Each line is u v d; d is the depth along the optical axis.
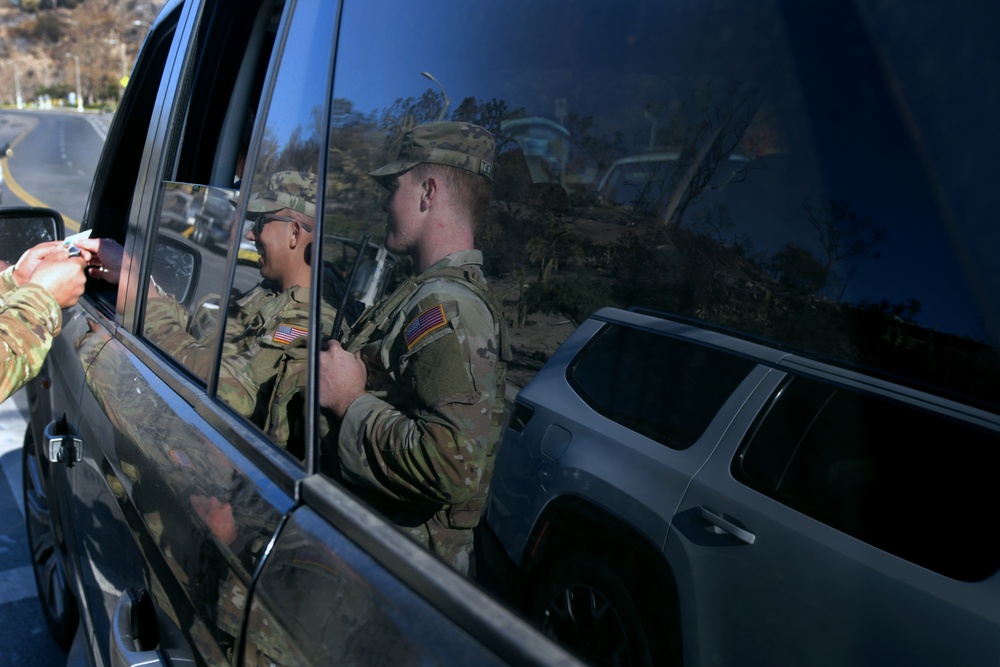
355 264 1.07
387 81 1.11
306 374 1.06
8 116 69.81
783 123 0.79
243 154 1.98
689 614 0.78
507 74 1.00
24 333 1.61
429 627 0.74
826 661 0.73
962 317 0.70
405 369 0.98
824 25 0.75
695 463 0.80
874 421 0.75
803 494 0.76
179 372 1.45
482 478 0.89
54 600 2.75
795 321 0.79
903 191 0.72
